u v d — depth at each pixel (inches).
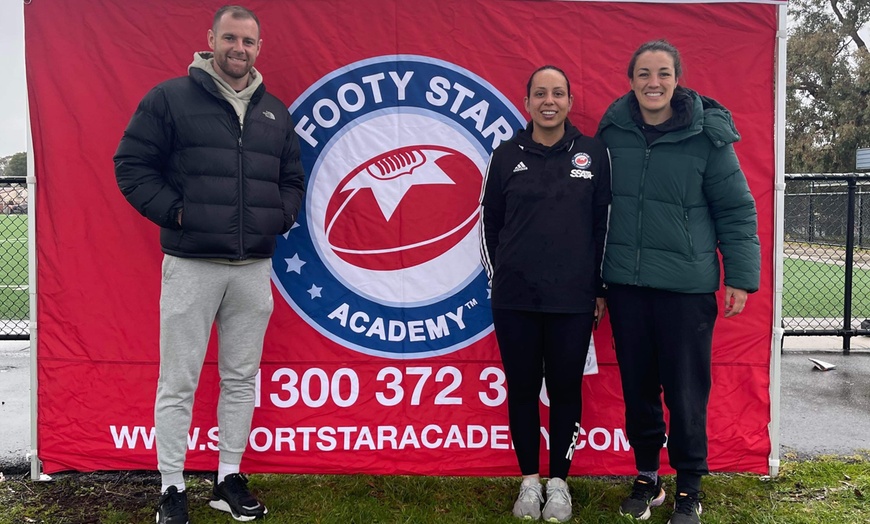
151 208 95.0
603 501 113.6
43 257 119.5
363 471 123.3
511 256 100.5
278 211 102.7
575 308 99.4
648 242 98.7
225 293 102.1
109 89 118.1
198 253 96.6
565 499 105.0
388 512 108.9
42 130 118.0
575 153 100.0
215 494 108.3
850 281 224.5
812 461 128.6
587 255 100.3
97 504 111.1
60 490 116.3
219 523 104.3
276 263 122.1
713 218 101.3
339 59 120.3
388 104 121.4
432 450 123.6
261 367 122.5
